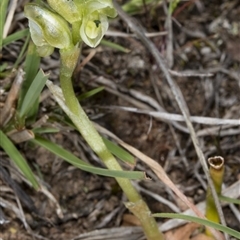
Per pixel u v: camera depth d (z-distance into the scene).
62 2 0.12
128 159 0.17
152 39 0.23
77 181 0.19
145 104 0.21
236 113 0.22
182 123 0.21
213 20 0.24
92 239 0.18
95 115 0.21
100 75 0.21
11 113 0.17
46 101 0.19
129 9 0.22
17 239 0.18
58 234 0.18
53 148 0.17
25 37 0.20
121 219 0.19
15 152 0.17
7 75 0.18
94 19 0.13
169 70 0.20
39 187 0.17
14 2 0.19
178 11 0.22
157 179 0.20
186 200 0.16
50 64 0.20
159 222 0.19
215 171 0.16
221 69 0.23
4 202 0.18
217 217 0.17
